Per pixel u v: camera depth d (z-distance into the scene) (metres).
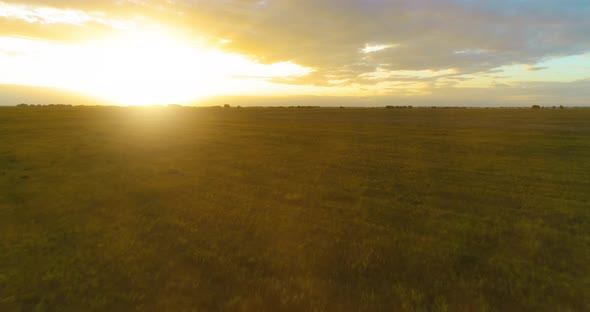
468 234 8.02
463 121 58.69
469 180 14.08
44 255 6.64
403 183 13.53
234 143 26.84
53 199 10.66
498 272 6.12
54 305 4.98
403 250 7.05
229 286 5.52
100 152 20.64
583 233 8.12
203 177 14.34
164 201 10.64
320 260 6.55
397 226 8.56
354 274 6.01
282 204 10.49
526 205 10.49
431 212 9.77
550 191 12.25
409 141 29.16
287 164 17.78
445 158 19.89
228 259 6.53
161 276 5.84
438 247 7.21
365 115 86.69
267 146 25.30
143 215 9.24
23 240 7.38
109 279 5.72
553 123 50.84
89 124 43.22
